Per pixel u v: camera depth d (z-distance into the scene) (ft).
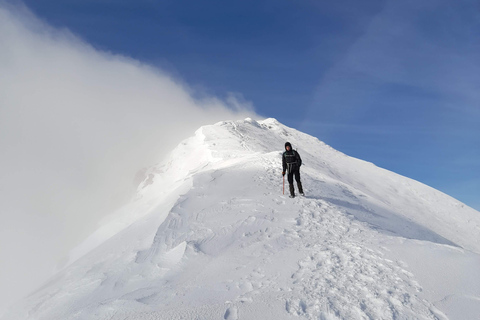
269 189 43.14
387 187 120.06
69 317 17.13
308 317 14.07
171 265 22.75
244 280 18.74
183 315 14.85
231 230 28.12
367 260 20.22
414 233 38.93
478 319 13.96
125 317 15.58
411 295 15.80
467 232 88.22
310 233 26.73
